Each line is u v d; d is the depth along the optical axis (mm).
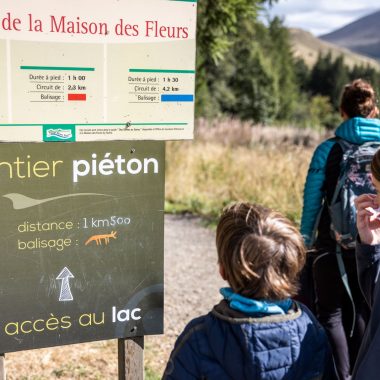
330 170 3070
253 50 35156
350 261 3066
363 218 2111
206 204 8688
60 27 2312
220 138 11766
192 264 6172
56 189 2398
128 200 2500
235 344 1679
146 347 4129
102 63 2389
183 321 4641
